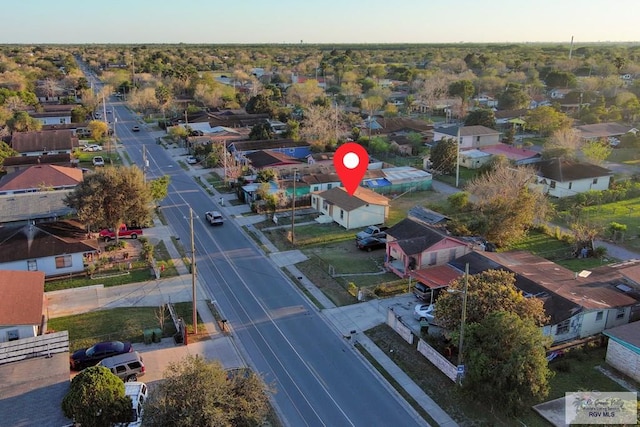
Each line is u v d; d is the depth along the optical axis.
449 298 30.88
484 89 161.75
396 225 47.53
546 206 55.03
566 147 78.00
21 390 25.88
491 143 93.19
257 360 31.70
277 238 51.94
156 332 33.31
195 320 34.09
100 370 24.61
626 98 129.62
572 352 32.09
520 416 26.12
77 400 23.33
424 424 26.23
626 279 38.53
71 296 39.47
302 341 33.91
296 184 64.44
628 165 82.50
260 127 92.50
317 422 26.44
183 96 149.00
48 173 62.66
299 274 43.84
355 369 30.89
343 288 41.16
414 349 32.62
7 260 40.94
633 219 58.56
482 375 26.05
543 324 31.33
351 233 53.59
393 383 29.42
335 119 97.94
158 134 106.81
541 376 25.48
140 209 47.53
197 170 78.31
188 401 21.23
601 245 51.38
